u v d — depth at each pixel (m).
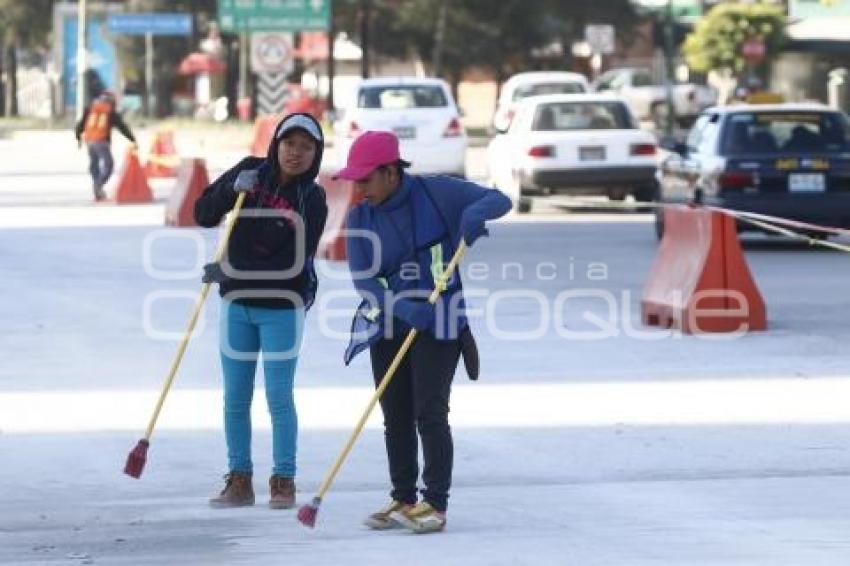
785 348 45.72
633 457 32.78
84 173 125.50
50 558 25.44
